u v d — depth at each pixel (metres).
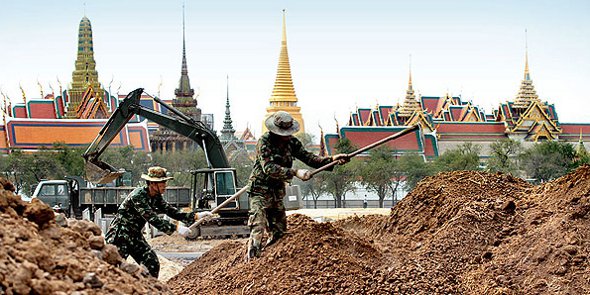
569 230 14.57
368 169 88.50
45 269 8.52
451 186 18.47
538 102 140.25
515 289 13.82
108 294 8.70
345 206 90.69
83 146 107.19
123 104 35.84
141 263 13.53
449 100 149.75
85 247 9.80
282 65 171.00
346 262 13.80
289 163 15.11
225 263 15.24
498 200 17.03
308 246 14.05
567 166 97.56
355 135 117.38
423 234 17.16
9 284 7.70
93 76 153.62
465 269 14.88
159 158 109.62
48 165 83.62
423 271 14.49
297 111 169.12
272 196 14.84
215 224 36.22
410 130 14.36
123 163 93.94
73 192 44.06
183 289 14.90
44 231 9.48
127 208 13.44
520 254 14.62
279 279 13.43
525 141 138.50
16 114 128.88
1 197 9.30
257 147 14.87
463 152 107.94
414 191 19.12
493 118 150.25
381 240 17.61
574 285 13.52
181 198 41.50
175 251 32.19
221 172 36.69
